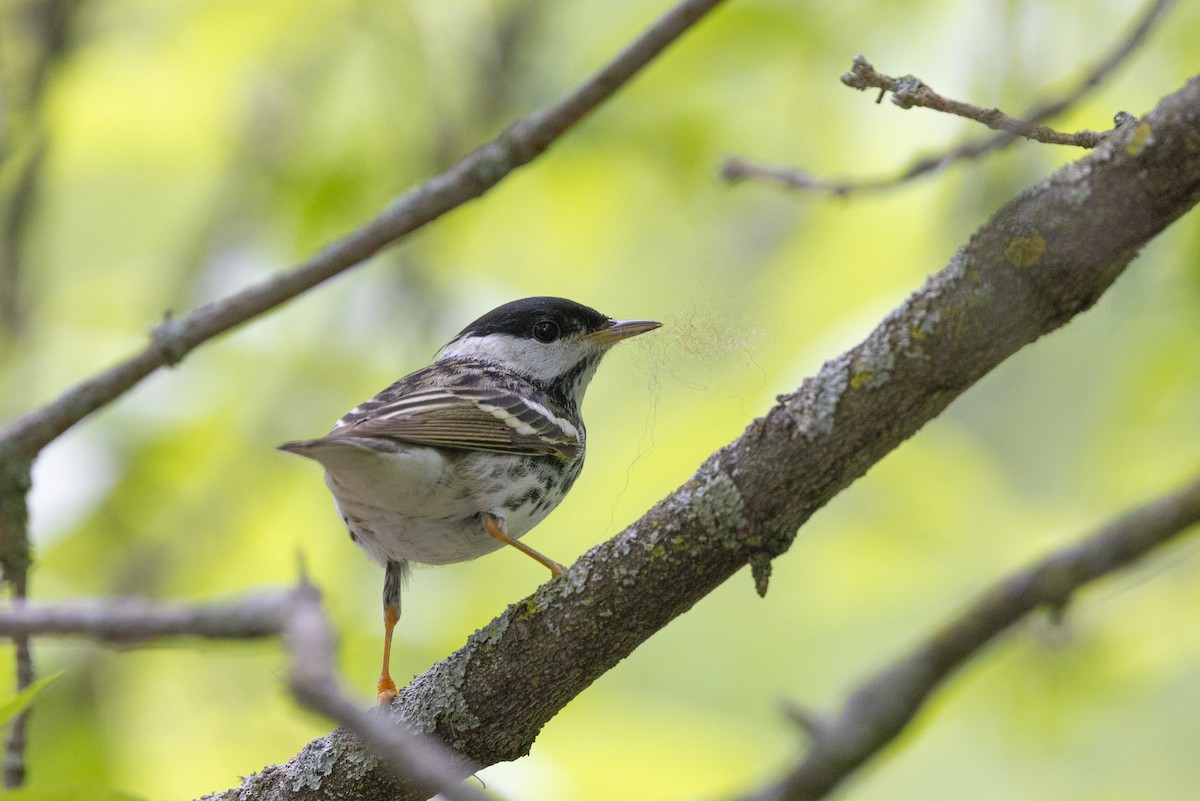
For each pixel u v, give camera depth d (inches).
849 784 172.7
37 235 486.3
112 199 535.2
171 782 405.7
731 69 471.5
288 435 484.4
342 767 245.6
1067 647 394.6
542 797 361.1
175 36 479.5
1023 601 178.1
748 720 478.0
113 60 476.1
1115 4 451.5
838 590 467.8
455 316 490.3
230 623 152.9
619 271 515.5
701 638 520.1
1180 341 410.3
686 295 505.0
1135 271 430.3
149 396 493.7
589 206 502.6
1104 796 482.9
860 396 220.7
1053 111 296.8
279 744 417.4
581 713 399.5
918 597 452.4
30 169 463.2
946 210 448.5
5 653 385.4
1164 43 432.5
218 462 485.7
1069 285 209.0
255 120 495.8
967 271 213.0
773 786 170.2
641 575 233.5
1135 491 419.8
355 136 502.6
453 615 439.8
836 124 477.4
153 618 155.3
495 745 245.3
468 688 242.4
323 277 330.3
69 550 469.7
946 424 490.6
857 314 444.8
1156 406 415.5
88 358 505.7
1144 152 199.6
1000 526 453.7
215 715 423.2
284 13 480.4
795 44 461.7
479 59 495.8
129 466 477.4
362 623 428.5
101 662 421.7
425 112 495.8
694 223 509.4
